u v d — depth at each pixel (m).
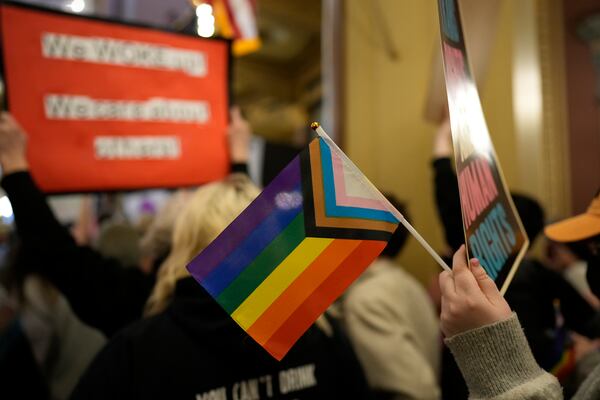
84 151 1.58
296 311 0.82
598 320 1.35
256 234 0.83
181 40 1.77
